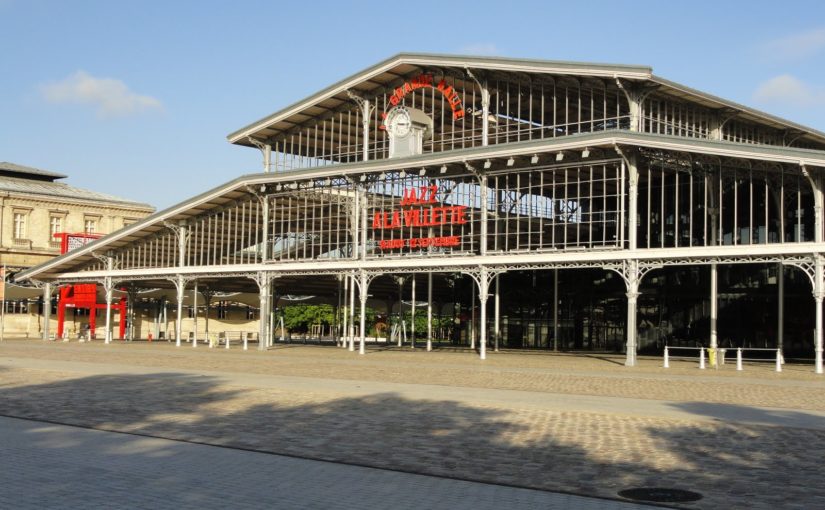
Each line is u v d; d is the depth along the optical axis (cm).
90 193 10619
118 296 8312
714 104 4869
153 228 6525
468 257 4991
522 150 4638
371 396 2756
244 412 2341
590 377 3588
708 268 5553
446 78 5312
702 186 4934
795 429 2022
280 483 1413
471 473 1505
